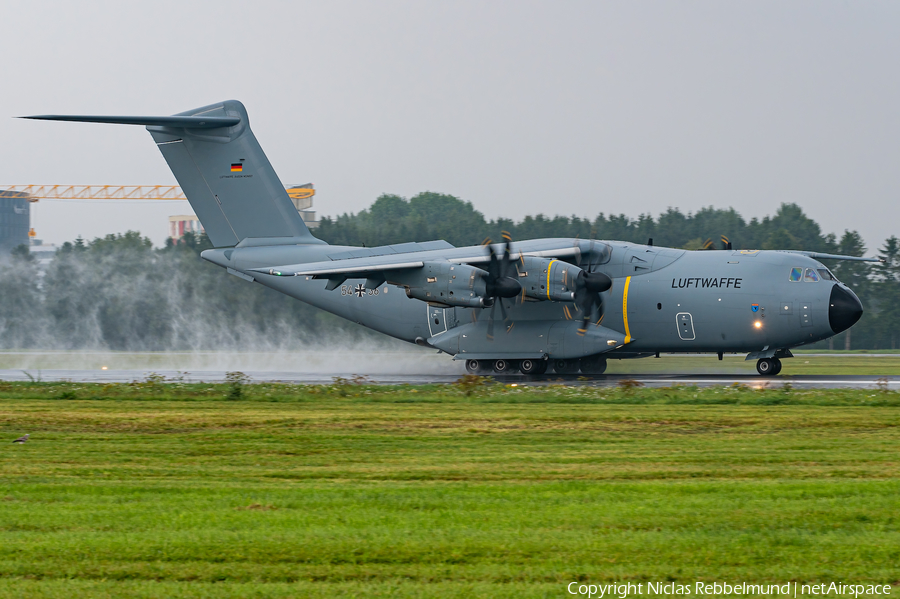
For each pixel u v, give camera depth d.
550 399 69.69
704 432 52.19
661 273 96.12
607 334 95.88
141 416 60.47
